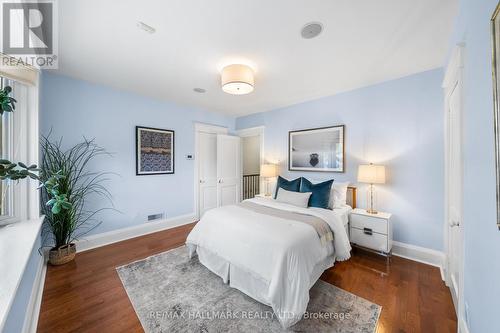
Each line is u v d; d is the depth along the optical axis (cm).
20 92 197
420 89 250
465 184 132
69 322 154
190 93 330
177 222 387
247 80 228
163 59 221
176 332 147
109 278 212
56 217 237
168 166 374
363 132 298
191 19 158
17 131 196
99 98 295
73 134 273
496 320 88
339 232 221
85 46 194
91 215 289
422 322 155
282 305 153
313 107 355
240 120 485
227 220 219
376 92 285
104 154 301
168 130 372
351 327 151
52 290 192
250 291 182
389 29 171
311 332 146
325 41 188
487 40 97
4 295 90
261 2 141
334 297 183
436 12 150
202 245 224
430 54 210
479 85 108
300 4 143
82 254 267
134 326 152
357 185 303
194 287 198
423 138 249
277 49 201
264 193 418
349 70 246
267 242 174
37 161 206
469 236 124
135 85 297
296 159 376
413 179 256
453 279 184
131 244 300
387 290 193
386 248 244
